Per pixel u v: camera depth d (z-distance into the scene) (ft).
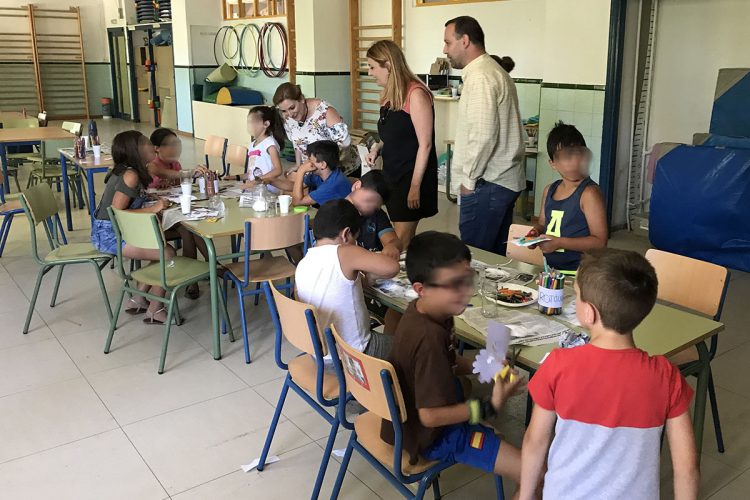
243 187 13.47
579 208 8.41
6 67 43.70
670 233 15.69
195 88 36.88
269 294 7.36
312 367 7.48
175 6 36.96
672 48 17.17
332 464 7.86
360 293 7.42
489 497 7.28
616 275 4.26
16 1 43.06
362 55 27.71
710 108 16.71
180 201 11.69
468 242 11.12
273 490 7.41
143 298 12.32
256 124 14.08
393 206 11.48
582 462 4.38
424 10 23.76
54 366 10.30
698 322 6.63
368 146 22.95
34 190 11.81
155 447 8.20
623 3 16.03
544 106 18.31
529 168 20.31
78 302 12.92
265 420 8.82
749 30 15.64
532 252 9.18
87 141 19.16
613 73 16.46
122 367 10.28
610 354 4.34
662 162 15.69
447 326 5.82
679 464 4.33
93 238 11.78
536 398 4.56
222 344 11.09
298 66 29.09
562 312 6.91
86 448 8.17
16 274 14.51
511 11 20.44
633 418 4.26
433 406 5.32
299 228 10.62
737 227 14.66
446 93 22.08
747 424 8.70
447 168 21.61
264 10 32.48
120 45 45.29
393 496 7.30
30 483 7.49
